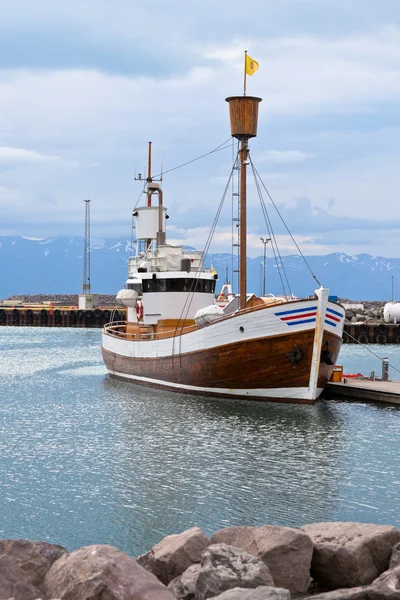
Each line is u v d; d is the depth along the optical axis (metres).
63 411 40.69
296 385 40.47
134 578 9.97
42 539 19.88
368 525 11.91
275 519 21.27
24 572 11.08
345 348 99.75
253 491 24.14
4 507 22.70
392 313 114.31
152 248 56.16
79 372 62.91
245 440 32.16
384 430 34.25
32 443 32.06
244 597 9.11
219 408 40.16
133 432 34.25
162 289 49.62
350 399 43.72
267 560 11.05
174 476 26.19
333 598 9.99
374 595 9.99
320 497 23.45
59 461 28.67
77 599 9.70
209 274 50.38
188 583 10.52
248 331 40.34
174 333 46.75
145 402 43.25
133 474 26.50
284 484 25.02
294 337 39.22
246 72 44.00
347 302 177.62
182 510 22.25
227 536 11.87
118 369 55.84
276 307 39.31
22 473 26.81
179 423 36.31
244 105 43.31
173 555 11.55
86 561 10.27
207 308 43.22
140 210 59.47
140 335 51.62
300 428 34.75
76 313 155.62
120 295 54.88
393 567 10.91
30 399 45.75
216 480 25.59
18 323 161.25
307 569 11.10
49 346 98.50
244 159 44.12
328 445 31.12
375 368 69.62
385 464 27.84
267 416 37.69
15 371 64.06
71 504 22.98
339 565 11.08
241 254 44.00
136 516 21.72
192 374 44.41
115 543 19.53
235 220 45.84
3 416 39.22
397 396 41.09
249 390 41.97
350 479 25.64
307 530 12.11
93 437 33.25
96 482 25.50
